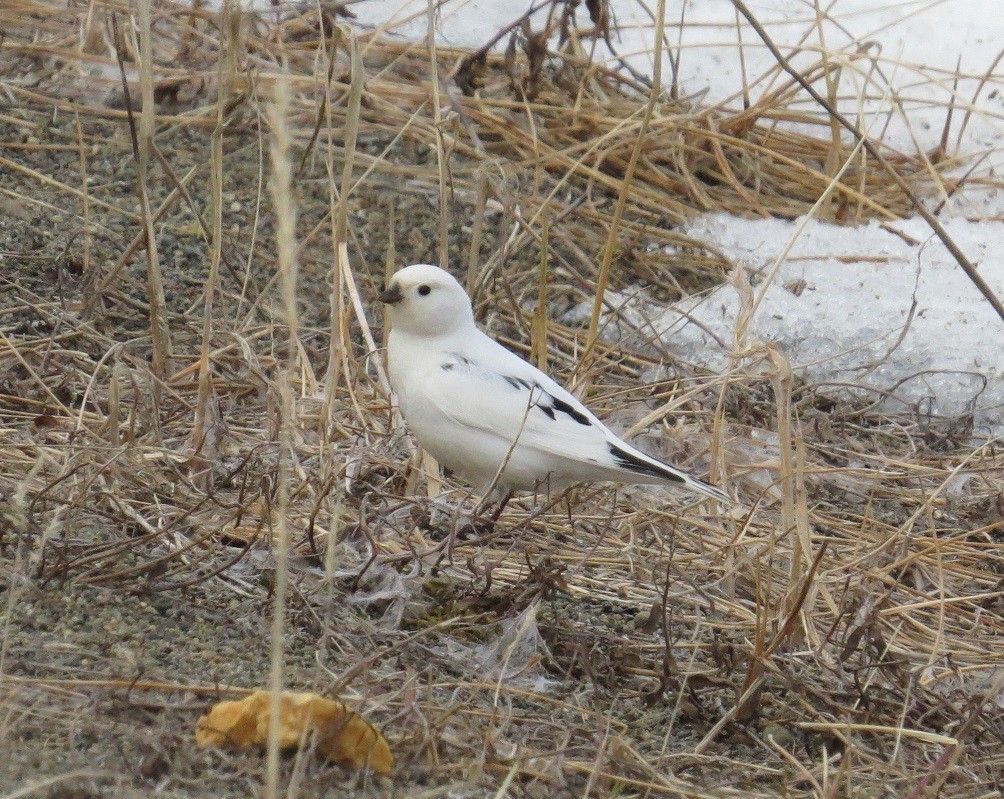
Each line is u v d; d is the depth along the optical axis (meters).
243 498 8.84
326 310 12.53
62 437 9.79
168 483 9.16
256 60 14.68
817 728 7.67
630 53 16.11
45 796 5.71
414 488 9.88
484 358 9.34
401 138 14.64
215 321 11.93
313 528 8.63
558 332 12.95
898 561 9.62
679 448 11.07
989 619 9.46
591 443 9.09
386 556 8.80
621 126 14.15
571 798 6.37
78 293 12.02
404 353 9.41
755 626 8.34
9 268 12.20
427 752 6.57
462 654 7.96
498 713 7.26
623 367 12.55
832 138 15.59
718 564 9.47
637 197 14.84
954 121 16.50
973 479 11.46
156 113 14.53
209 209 13.38
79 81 14.70
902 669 8.15
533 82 15.31
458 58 15.89
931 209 15.41
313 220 13.52
